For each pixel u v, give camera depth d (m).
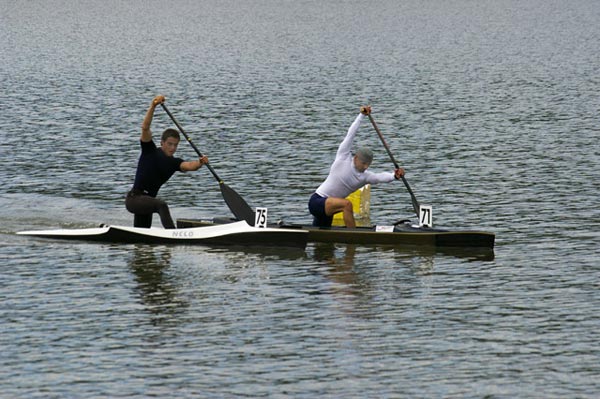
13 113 96.06
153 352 35.12
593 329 37.47
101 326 37.66
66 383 32.56
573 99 105.25
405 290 42.06
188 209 58.22
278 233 48.50
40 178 66.62
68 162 72.25
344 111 97.94
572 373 33.44
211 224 51.16
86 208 57.97
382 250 48.31
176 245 49.41
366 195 56.47
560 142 79.38
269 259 46.88
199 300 40.75
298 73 131.75
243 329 37.41
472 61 146.62
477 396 31.69
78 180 66.00
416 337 36.62
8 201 59.62
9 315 38.84
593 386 32.41
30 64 142.00
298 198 61.06
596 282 43.12
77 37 186.62
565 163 70.50
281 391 31.97
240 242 48.94
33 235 50.81
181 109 99.81
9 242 49.72
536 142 79.44
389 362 34.31
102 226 49.91
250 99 107.00
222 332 37.09
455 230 49.16
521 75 129.12
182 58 151.25
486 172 67.88
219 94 111.19
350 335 36.84
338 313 39.22
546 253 47.81
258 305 40.12
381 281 43.34
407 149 77.44
